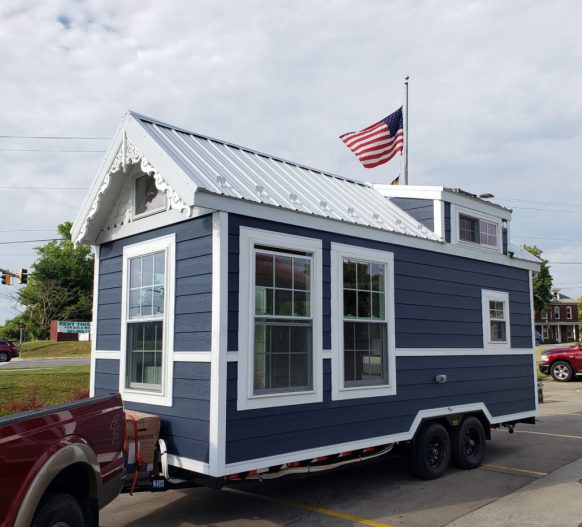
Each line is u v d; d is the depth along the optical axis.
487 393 8.84
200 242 5.71
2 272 29.20
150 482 5.46
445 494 6.72
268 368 5.86
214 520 5.73
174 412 5.71
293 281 6.21
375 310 7.22
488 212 9.51
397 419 7.20
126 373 6.59
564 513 5.96
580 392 18.31
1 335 57.62
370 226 7.05
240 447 5.38
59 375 17.11
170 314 5.94
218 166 6.46
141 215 6.58
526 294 10.27
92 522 4.07
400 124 12.93
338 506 6.23
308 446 6.05
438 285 8.21
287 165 8.23
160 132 6.51
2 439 3.25
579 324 71.25
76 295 53.84
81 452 3.84
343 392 6.54
